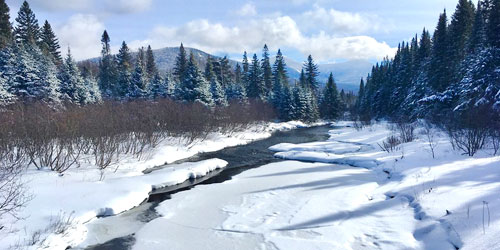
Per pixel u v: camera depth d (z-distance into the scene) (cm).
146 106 2245
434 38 3850
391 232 662
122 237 723
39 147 1120
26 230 673
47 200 845
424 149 1396
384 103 4909
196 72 3272
